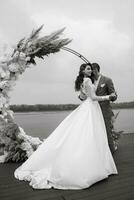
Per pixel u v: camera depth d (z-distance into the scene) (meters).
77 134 3.45
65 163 3.24
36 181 3.26
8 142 4.25
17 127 4.25
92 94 3.78
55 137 3.62
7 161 4.28
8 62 4.37
